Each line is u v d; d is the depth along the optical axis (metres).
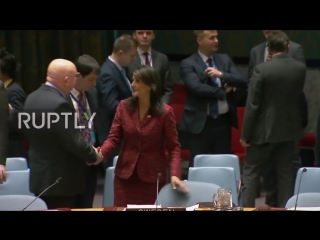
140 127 15.97
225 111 23.48
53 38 32.62
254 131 20.50
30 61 32.38
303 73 20.45
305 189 17.48
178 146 16.20
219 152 23.70
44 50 32.53
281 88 20.12
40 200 14.17
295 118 20.56
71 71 16.39
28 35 32.22
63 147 16.36
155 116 15.96
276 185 21.80
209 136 23.50
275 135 20.25
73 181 16.64
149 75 15.75
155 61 23.62
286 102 20.30
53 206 16.66
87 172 18.77
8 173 16.62
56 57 32.75
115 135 16.34
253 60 24.03
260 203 25.66
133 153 16.09
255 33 31.92
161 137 16.16
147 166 16.06
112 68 21.77
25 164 18.67
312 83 30.58
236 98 26.20
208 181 17.56
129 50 21.66
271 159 21.06
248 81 24.16
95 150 16.45
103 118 21.23
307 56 30.78
